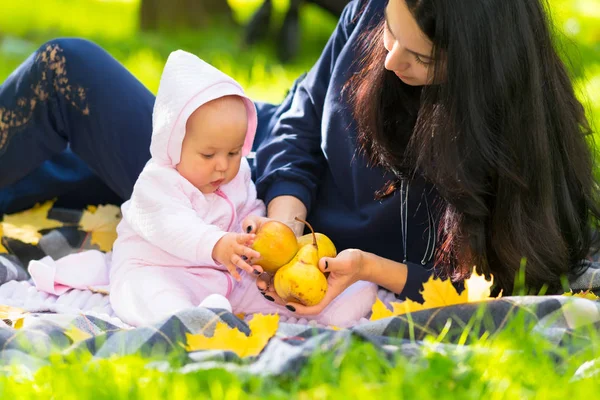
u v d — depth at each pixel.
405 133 3.17
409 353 2.43
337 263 2.97
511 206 2.95
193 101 3.07
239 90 3.21
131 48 9.05
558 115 3.03
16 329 2.67
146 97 3.71
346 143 3.39
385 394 2.16
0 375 2.29
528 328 2.58
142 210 3.14
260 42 9.69
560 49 3.19
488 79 2.77
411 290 3.18
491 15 2.73
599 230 3.35
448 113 2.80
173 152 3.12
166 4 10.88
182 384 2.18
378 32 3.13
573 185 3.19
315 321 3.24
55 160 4.06
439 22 2.68
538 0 2.91
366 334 2.52
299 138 3.61
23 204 4.05
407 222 3.33
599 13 12.43
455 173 2.85
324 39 10.64
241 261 2.93
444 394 2.20
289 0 9.33
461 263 3.07
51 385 2.22
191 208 3.16
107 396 2.16
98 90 3.62
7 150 3.76
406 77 2.89
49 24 10.88
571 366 2.41
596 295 3.25
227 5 11.22
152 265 3.20
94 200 4.12
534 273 3.02
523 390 2.25
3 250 3.77
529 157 2.90
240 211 3.45
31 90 3.65
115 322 2.99
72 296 3.33
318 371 2.28
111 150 3.66
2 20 10.82
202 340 2.53
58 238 3.82
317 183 3.61
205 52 9.21
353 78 3.31
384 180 3.33
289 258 2.97
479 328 2.65
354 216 3.48
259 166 3.67
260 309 3.29
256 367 2.37
